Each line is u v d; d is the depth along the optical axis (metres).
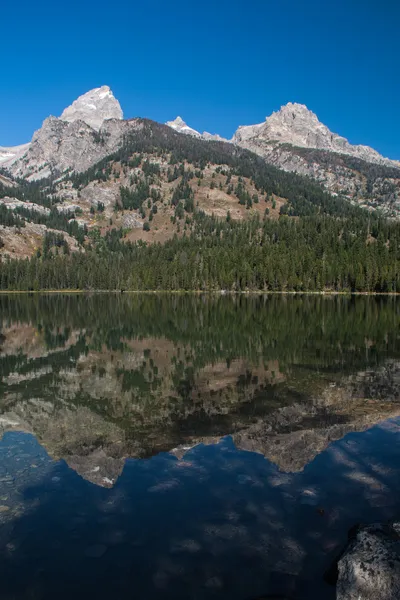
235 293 143.12
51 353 26.59
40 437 11.89
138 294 145.25
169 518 7.39
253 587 5.68
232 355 24.98
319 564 6.12
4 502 8.07
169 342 31.00
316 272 137.75
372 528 6.64
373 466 9.38
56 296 130.75
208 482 8.75
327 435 11.43
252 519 7.29
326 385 17.20
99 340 32.44
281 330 37.81
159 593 5.62
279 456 10.07
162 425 12.70
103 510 7.71
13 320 50.25
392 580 5.50
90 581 5.88
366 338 31.83
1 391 17.30
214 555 6.35
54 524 7.29
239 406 14.49
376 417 12.92
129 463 9.87
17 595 5.60
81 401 15.70
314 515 7.39
